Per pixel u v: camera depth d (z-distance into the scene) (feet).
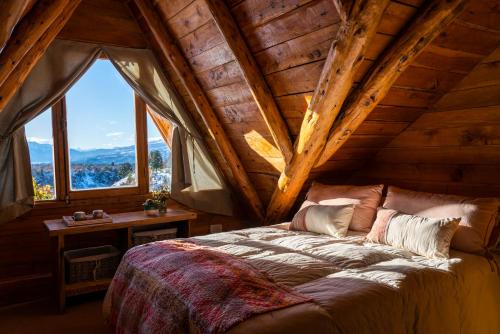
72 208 11.64
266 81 9.36
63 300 9.97
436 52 7.88
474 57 8.61
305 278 6.31
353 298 5.57
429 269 6.70
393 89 8.55
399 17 6.91
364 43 6.73
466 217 7.80
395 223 8.23
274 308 5.19
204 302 5.52
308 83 8.43
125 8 12.13
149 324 6.15
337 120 8.59
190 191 13.43
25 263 10.91
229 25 8.86
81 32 11.32
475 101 9.02
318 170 11.41
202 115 11.73
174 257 7.19
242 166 12.76
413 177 10.61
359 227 9.74
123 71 12.03
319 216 9.60
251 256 7.43
